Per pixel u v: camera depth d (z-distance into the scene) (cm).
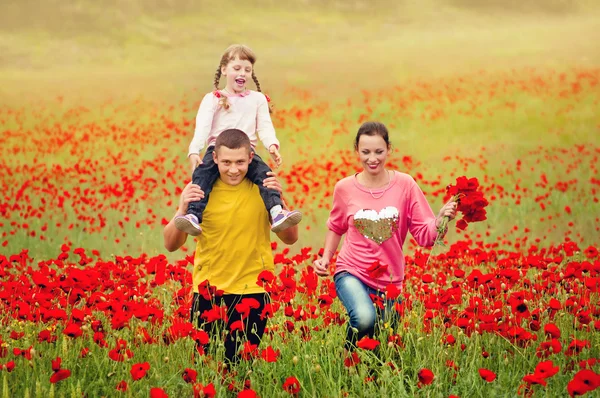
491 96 3184
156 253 1383
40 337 632
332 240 761
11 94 3712
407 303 752
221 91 830
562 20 5300
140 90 3788
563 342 714
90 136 2856
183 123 3028
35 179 2077
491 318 646
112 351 595
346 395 607
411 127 2870
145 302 769
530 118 2861
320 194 1867
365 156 713
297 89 3625
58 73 4353
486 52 4238
